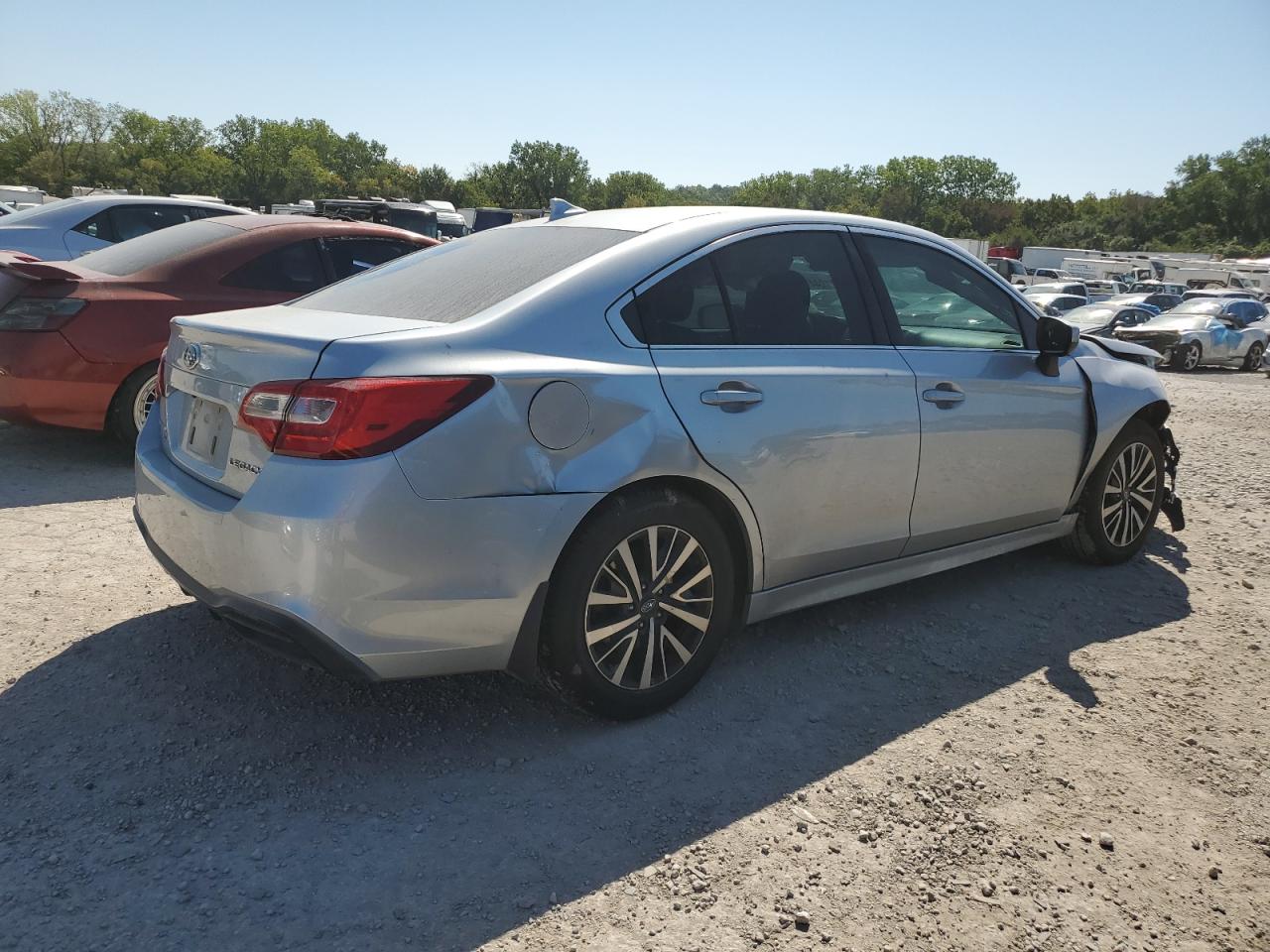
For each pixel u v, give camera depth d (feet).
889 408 11.50
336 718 9.93
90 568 13.48
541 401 8.90
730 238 10.92
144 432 10.84
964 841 8.48
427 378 8.41
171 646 11.25
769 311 10.97
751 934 7.23
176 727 9.60
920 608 13.61
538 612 9.12
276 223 20.89
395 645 8.54
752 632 12.53
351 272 21.27
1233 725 10.76
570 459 9.05
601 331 9.64
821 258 11.69
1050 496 14.10
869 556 11.92
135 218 31.27
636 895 7.58
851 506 11.36
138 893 7.30
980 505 13.00
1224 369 75.66
